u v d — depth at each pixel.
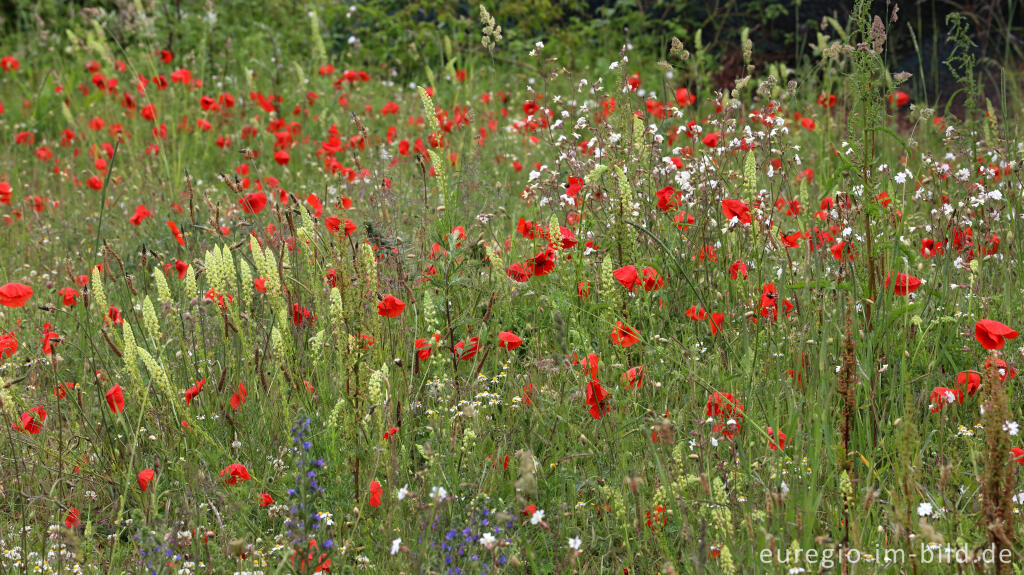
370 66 11.23
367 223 3.98
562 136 4.77
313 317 3.86
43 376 4.04
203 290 4.43
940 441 3.08
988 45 9.37
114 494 3.27
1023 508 2.78
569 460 3.12
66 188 7.12
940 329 3.57
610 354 3.63
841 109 6.77
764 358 3.62
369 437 3.09
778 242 3.97
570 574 2.71
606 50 10.99
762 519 2.70
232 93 9.41
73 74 9.53
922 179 4.50
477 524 2.72
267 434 3.42
